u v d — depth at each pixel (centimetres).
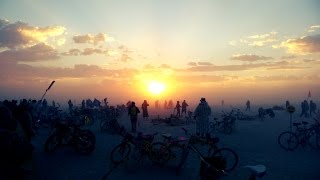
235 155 941
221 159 732
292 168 945
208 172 713
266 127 2125
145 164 978
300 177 850
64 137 1119
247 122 2525
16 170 689
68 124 1130
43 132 1689
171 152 958
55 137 1135
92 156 1088
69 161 1009
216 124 1842
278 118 2981
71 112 2400
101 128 1828
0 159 677
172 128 2027
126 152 1044
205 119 1521
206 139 952
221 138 1564
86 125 2123
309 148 1271
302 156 1121
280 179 833
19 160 705
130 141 969
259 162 1020
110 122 1772
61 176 843
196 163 995
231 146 1319
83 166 948
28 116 1094
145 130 1908
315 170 923
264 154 1150
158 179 827
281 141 1439
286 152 1193
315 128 1274
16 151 697
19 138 736
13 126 833
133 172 888
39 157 1048
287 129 1997
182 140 928
